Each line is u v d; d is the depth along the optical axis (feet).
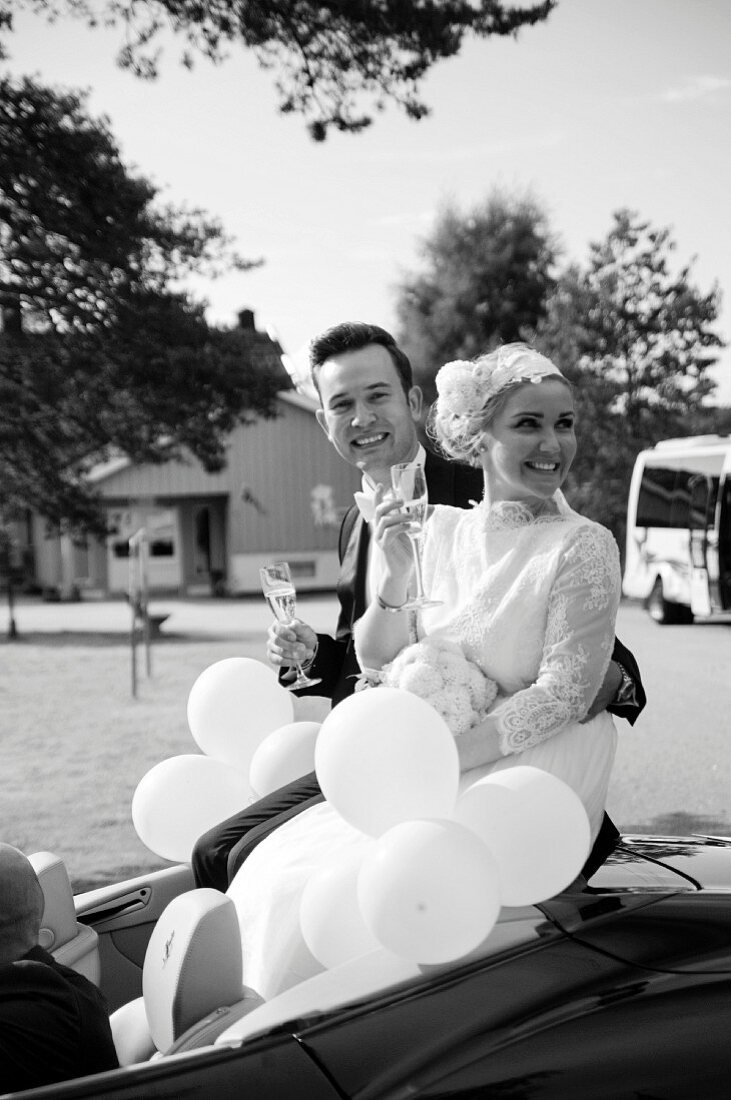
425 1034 6.36
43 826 26.25
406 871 6.59
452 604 9.18
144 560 56.08
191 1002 7.16
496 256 149.28
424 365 149.48
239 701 10.93
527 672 8.64
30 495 71.41
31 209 40.81
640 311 108.47
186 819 10.17
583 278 111.04
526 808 7.09
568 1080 6.24
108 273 43.11
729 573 67.82
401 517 8.95
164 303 44.27
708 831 23.76
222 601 115.96
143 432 51.65
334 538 127.03
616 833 8.89
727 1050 6.41
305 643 11.40
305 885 8.29
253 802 10.68
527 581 8.59
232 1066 6.17
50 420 50.11
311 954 8.07
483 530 9.07
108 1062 7.41
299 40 34.76
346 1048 6.28
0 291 42.16
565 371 107.14
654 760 31.53
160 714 44.01
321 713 28.63
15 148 39.58
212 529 128.26
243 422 49.55
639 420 107.24
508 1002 6.54
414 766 7.14
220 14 34.78
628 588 76.95
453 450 9.23
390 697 7.42
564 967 6.74
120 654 67.97
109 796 29.35
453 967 6.73
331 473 126.72
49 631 89.71
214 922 7.29
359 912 7.46
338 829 8.71
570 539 8.55
